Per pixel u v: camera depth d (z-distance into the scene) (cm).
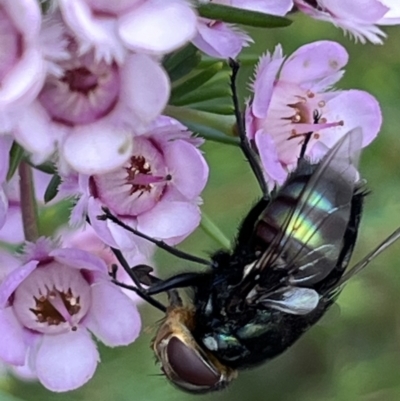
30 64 10
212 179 15
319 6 11
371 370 18
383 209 16
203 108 11
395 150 16
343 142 11
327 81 11
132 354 16
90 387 16
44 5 10
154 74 10
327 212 11
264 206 11
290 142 11
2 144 10
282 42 15
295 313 11
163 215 11
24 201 11
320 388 18
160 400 16
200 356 11
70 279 11
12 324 11
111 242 10
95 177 10
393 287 17
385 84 16
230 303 11
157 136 10
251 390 19
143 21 10
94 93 10
